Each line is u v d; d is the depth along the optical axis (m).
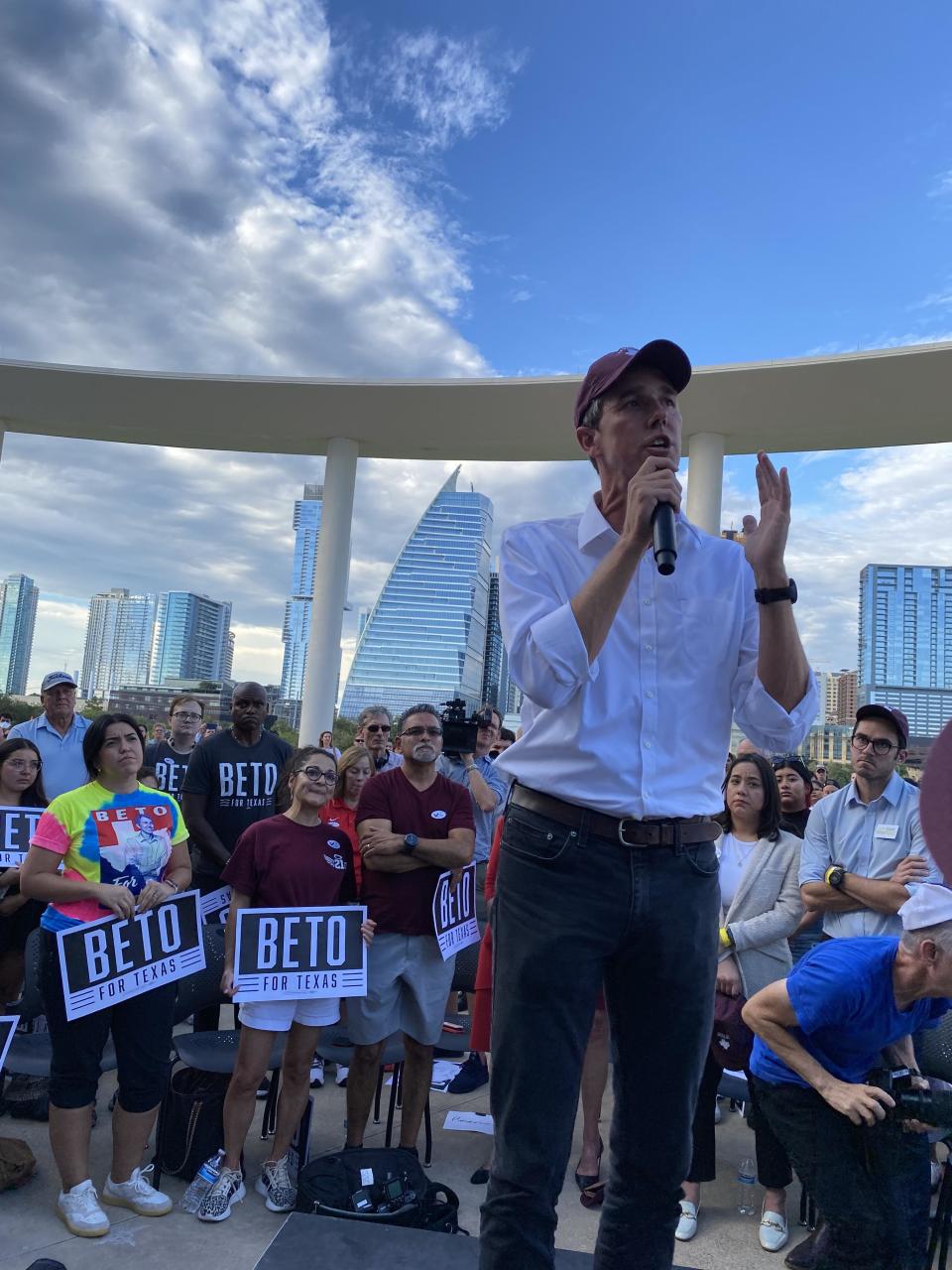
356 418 14.52
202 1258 3.22
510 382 12.72
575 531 1.61
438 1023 4.01
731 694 1.62
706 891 1.50
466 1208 3.71
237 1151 3.66
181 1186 3.83
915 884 3.69
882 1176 2.41
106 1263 3.16
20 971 4.86
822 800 4.16
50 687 6.10
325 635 15.36
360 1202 3.30
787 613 1.51
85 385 13.81
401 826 4.09
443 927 3.98
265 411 14.51
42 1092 4.39
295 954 3.74
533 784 1.50
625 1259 1.49
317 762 4.03
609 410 1.53
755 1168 4.21
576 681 1.40
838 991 2.48
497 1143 1.46
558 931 1.42
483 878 5.46
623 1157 1.51
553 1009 1.42
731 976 3.72
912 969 2.42
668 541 1.37
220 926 4.59
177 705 6.44
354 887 4.20
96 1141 4.21
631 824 1.44
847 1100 2.42
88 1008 3.33
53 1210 3.51
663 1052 1.47
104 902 3.42
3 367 13.33
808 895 3.87
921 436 13.00
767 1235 3.48
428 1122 4.13
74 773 6.11
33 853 3.46
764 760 4.16
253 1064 3.64
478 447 15.34
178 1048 4.11
